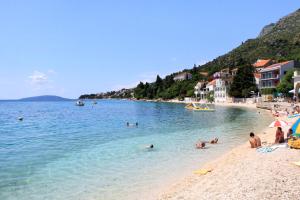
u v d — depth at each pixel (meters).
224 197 13.94
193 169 21.94
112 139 37.19
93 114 93.88
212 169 21.02
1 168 23.42
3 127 56.62
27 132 47.25
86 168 23.09
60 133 44.88
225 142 32.75
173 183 18.81
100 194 17.42
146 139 36.50
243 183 15.43
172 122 58.47
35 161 25.69
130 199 16.53
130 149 30.09
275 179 15.11
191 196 15.30
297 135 24.56
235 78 130.38
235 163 21.11
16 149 31.53
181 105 142.25
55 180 20.23
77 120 70.62
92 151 29.55
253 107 97.50
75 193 17.70
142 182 19.33
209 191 15.50
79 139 37.97
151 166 23.22
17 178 20.78
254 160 20.44
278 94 98.56
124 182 19.42
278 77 108.69
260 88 122.06
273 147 23.55
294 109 59.91
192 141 34.19
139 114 87.00
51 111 121.12
